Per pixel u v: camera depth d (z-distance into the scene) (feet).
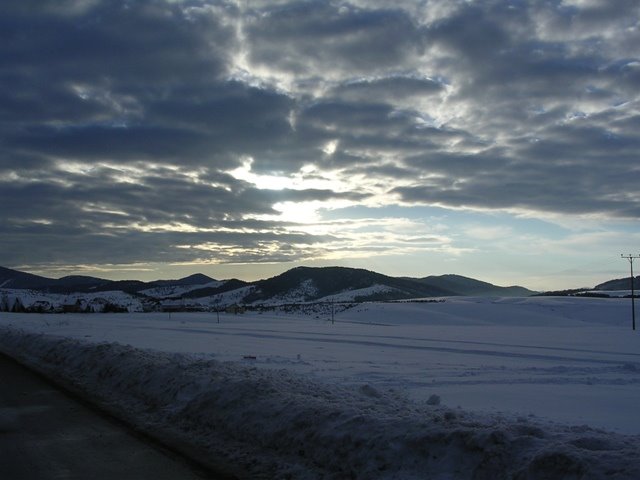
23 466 24.26
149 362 47.52
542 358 93.30
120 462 24.82
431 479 19.88
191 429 30.48
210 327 229.45
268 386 32.73
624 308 437.58
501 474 18.92
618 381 60.08
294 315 458.50
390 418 24.61
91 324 219.00
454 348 116.26
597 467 17.28
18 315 341.62
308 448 24.12
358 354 94.63
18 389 45.39
